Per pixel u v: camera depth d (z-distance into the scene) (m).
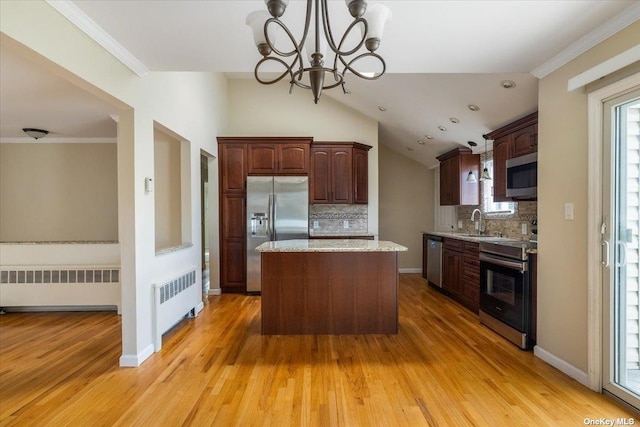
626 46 2.08
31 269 4.09
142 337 2.84
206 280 5.21
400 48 2.50
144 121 2.95
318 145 5.50
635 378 2.17
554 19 2.10
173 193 4.24
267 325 3.45
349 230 5.94
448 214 6.42
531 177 3.52
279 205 5.16
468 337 3.34
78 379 2.51
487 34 2.29
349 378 2.50
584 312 2.39
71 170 4.97
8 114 3.73
